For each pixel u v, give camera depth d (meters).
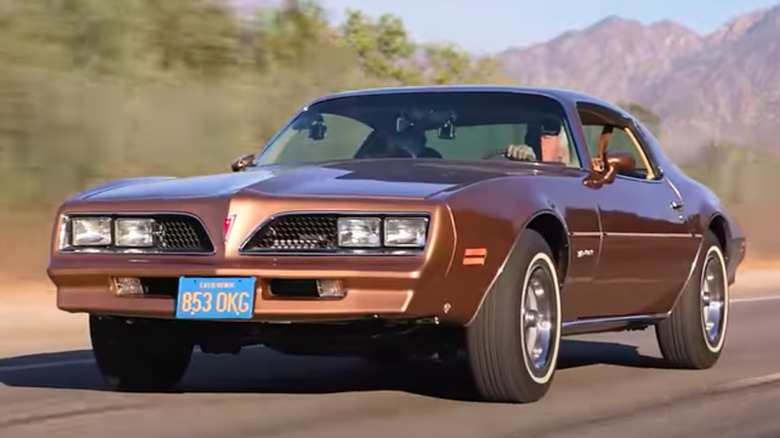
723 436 7.26
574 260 8.32
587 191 8.59
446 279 7.32
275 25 25.59
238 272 7.32
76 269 7.73
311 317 7.27
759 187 34.59
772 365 10.46
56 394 8.38
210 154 22.45
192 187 7.81
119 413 7.62
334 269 7.22
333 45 27.45
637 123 10.13
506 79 35.50
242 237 7.38
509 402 7.95
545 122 8.89
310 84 25.59
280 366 9.73
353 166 8.23
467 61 34.88
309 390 8.53
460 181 7.69
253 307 7.32
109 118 21.30
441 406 7.89
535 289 7.97
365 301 7.23
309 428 7.18
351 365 9.77
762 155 35.78
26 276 17.97
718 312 10.38
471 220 7.41
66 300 7.82
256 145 23.34
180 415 7.56
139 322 8.05
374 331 7.59
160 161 21.88
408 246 7.25
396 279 7.18
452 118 8.95
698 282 10.02
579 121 9.03
